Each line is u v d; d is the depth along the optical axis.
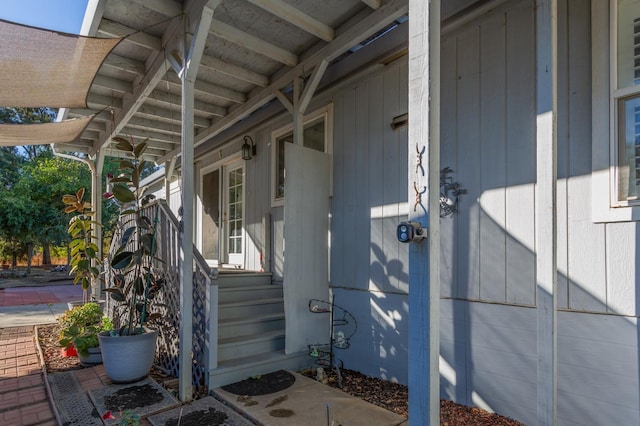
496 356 2.65
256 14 3.32
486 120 2.81
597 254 2.24
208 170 7.07
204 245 7.14
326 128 4.18
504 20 2.73
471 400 2.77
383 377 3.43
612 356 2.16
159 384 3.16
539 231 2.12
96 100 4.74
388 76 3.54
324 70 3.73
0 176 15.98
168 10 3.02
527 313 2.51
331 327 3.84
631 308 2.11
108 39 2.81
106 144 6.10
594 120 2.28
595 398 2.20
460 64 2.98
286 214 3.65
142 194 4.13
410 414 1.56
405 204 3.35
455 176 2.96
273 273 4.98
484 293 2.74
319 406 2.68
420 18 1.61
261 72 4.36
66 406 2.76
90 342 3.79
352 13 3.31
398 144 3.44
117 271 4.66
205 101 5.11
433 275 1.55
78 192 4.78
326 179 4.05
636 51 2.19
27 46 2.78
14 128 4.30
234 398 2.82
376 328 3.52
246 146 5.68
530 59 2.59
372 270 3.59
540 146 2.12
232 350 3.39
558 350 2.35
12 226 12.75
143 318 3.52
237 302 4.06
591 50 2.31
